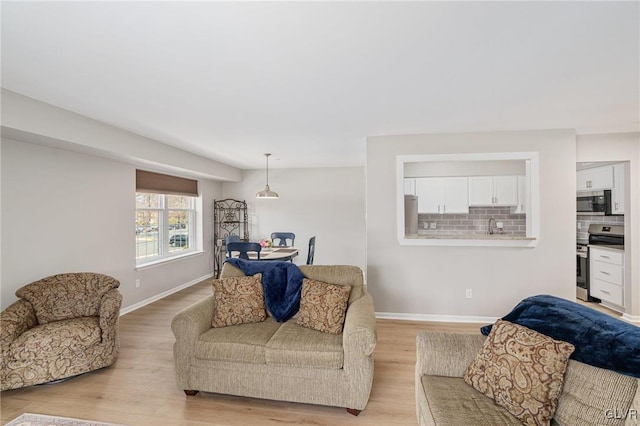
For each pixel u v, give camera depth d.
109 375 2.65
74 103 2.72
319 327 2.42
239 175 6.82
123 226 4.29
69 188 3.53
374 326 2.20
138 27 1.59
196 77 2.20
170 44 1.76
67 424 2.03
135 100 2.65
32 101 2.61
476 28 1.63
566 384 1.45
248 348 2.23
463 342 1.92
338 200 6.61
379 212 3.98
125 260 4.30
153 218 5.19
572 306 1.78
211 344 2.29
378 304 3.99
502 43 1.78
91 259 3.80
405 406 2.23
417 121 3.30
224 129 3.60
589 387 1.37
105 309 2.76
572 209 3.62
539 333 1.66
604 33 1.68
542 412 1.42
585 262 4.74
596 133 3.77
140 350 3.11
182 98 2.61
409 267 3.94
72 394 2.38
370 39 1.73
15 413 2.16
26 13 1.46
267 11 1.47
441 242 3.85
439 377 1.82
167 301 4.80
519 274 3.74
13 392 2.40
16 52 1.84
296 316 2.71
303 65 2.04
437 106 2.84
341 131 3.72
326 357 2.13
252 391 2.23
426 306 3.92
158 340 3.35
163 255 5.32
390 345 3.21
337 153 5.08
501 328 1.75
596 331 1.51
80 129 3.05
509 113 3.04
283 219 6.79
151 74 2.15
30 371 2.39
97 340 2.68
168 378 2.61
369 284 4.01
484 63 2.03
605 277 4.32
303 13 1.49
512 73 2.17
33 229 3.16
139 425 2.04
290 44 1.78
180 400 2.31
